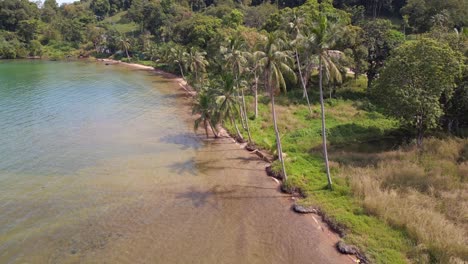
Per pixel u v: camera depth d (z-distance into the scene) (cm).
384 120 5894
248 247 2806
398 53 4828
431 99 4262
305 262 2622
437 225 2688
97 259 2680
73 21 19262
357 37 6769
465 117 4916
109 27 19288
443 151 4203
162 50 12850
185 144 5241
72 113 6919
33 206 3438
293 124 5809
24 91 9062
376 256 2544
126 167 4381
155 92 9019
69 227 3091
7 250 2781
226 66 6016
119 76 11656
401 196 3219
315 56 3744
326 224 3050
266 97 7369
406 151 4444
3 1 18675
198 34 10812
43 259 2681
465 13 9831
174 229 3059
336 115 6225
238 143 5269
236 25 11131
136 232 3020
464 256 2412
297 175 3869
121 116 6738
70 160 4584
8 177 4062
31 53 17538
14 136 5512
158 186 3875
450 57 4316
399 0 12788
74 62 15912
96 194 3684
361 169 3853
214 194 3691
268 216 3238
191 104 7688
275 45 3703
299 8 9031
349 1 12794
